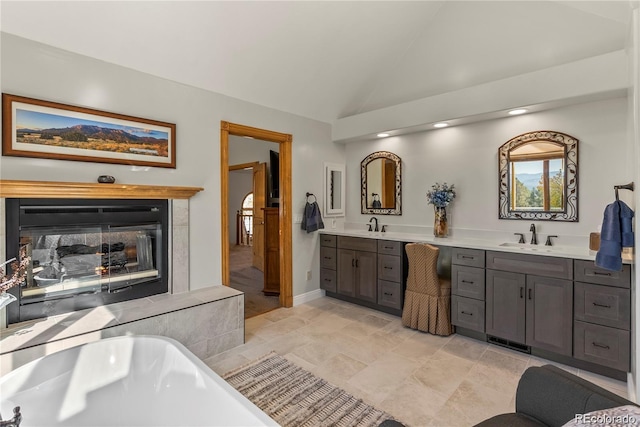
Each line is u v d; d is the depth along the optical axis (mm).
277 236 4500
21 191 2141
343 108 4320
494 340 2994
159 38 2545
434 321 3176
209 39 2709
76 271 2525
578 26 2807
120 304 2643
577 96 2672
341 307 4004
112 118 2559
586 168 2883
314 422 1955
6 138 2127
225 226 3295
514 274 2789
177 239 2943
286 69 3334
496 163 3395
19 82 2170
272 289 4539
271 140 3867
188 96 3021
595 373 2480
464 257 3092
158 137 2820
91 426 1877
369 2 2984
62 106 2328
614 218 2094
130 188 2562
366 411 2051
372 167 4465
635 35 1860
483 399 2170
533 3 3014
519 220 3256
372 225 4457
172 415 1883
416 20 3463
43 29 2193
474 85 3395
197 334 2666
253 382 2367
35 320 2293
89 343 1953
